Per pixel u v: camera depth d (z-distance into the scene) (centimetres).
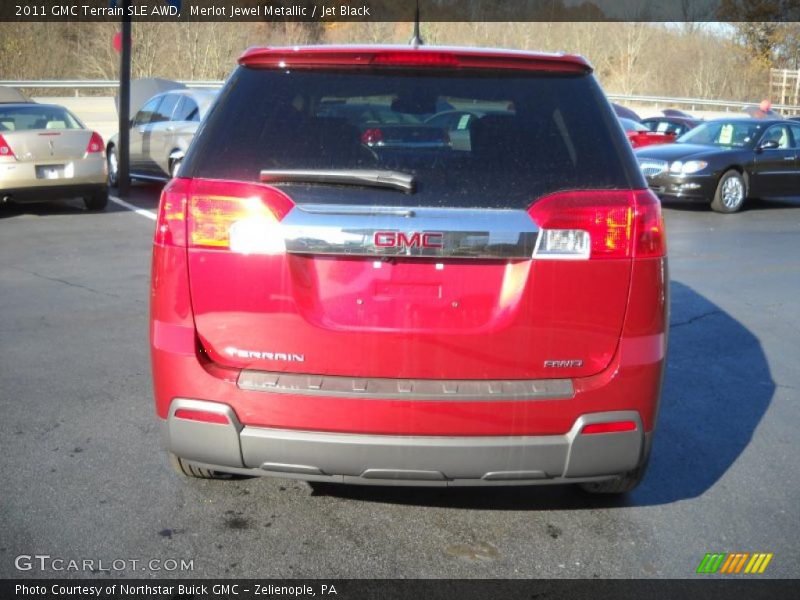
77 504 375
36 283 799
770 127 1496
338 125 317
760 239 1166
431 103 320
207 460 321
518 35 4762
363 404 305
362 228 302
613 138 322
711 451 452
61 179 1191
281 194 306
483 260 307
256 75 328
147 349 604
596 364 316
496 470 312
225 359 315
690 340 665
